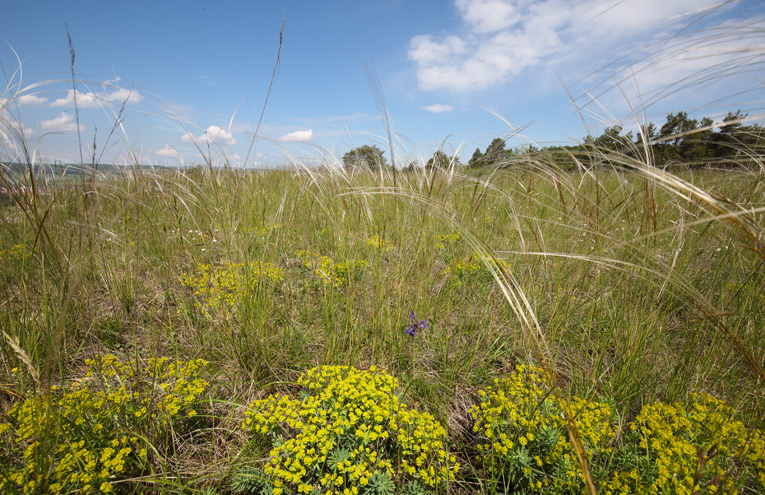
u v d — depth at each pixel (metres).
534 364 2.46
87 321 2.80
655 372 2.35
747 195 2.57
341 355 2.60
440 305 3.13
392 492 1.60
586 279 3.38
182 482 1.69
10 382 2.02
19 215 3.77
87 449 1.58
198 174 5.88
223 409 2.18
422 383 2.35
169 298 3.29
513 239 3.87
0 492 1.31
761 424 1.85
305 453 1.65
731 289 2.61
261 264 3.04
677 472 1.43
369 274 3.61
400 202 4.45
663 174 1.41
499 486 1.74
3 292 2.81
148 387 2.10
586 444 1.75
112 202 4.46
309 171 3.45
